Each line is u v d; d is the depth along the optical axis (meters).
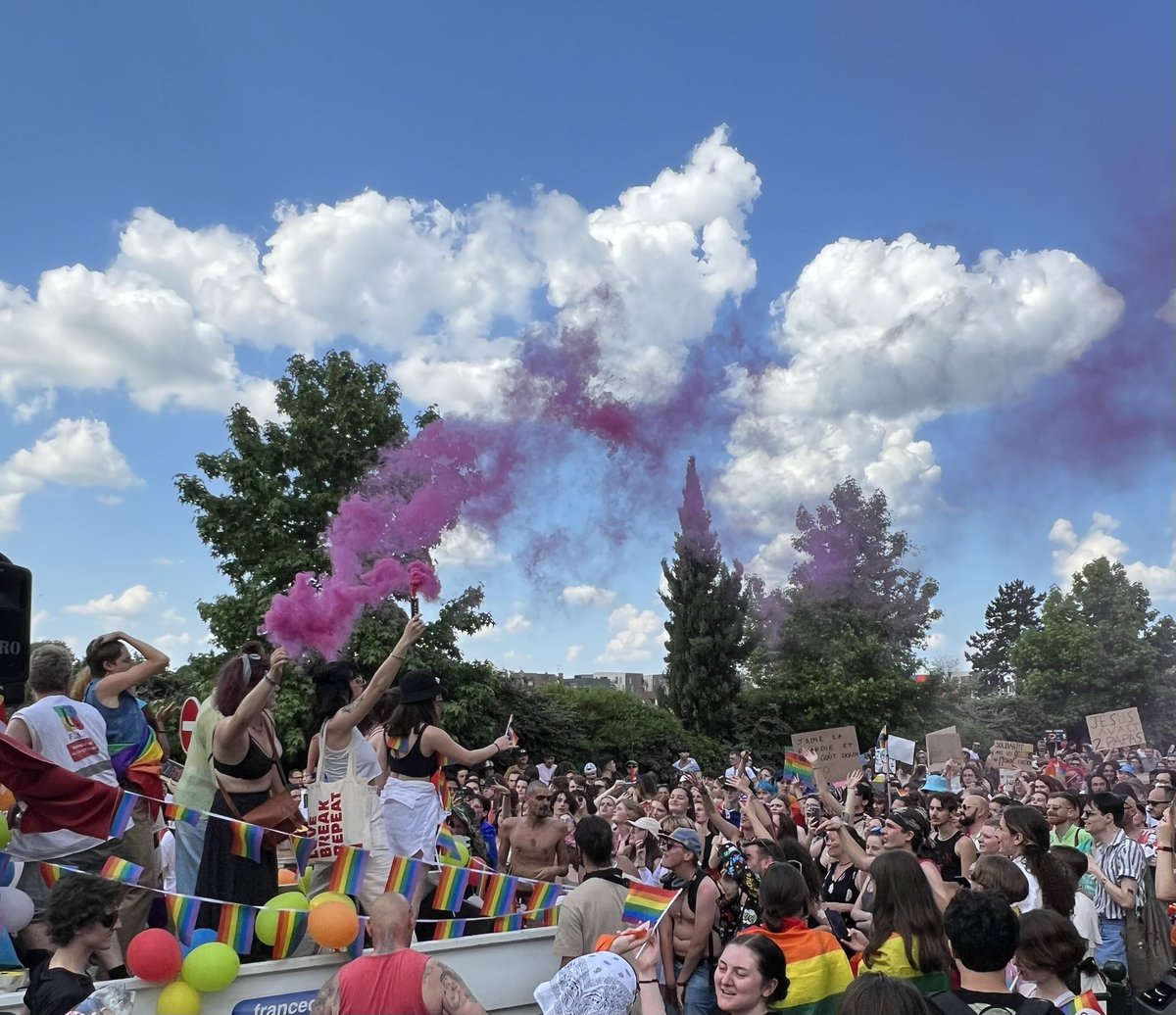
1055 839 7.52
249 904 5.09
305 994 4.74
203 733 5.39
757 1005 3.93
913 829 6.55
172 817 5.35
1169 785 9.45
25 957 4.85
